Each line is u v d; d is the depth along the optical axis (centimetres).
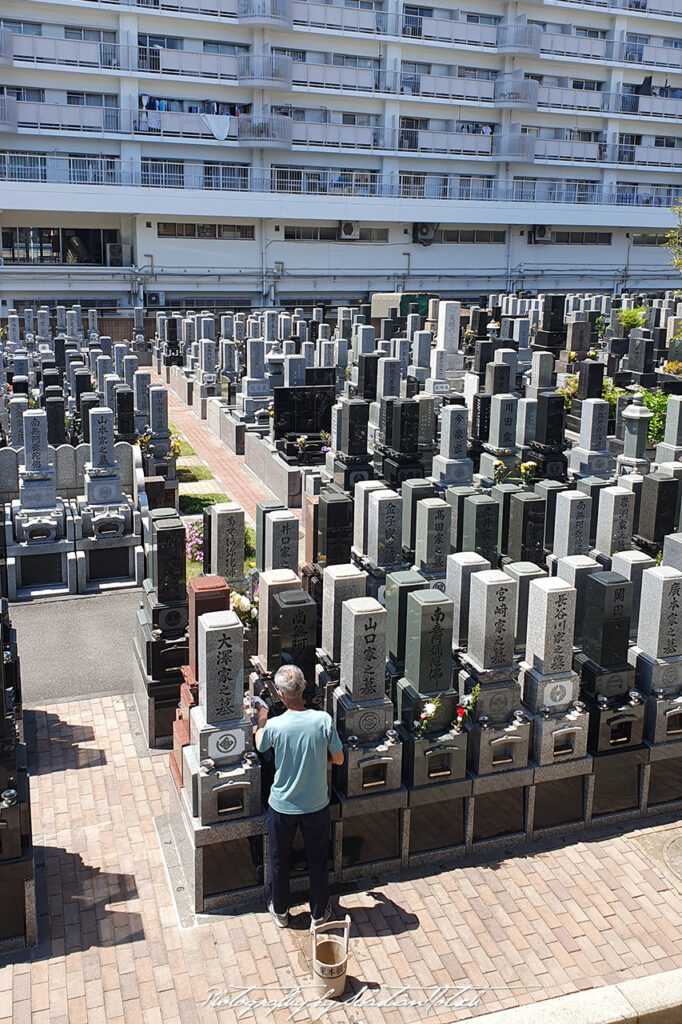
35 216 4747
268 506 1113
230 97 4997
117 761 962
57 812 873
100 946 711
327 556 1182
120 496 1477
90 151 4741
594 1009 639
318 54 5219
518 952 713
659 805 898
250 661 979
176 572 985
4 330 3753
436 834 823
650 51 5856
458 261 5716
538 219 5666
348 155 5288
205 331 3322
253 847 761
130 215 4881
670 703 872
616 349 3056
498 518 1199
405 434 1777
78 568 1434
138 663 1042
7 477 1535
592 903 769
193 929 731
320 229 5303
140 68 4741
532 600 855
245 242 5128
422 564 1161
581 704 852
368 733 795
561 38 5612
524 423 1877
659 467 1507
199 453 2389
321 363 2922
